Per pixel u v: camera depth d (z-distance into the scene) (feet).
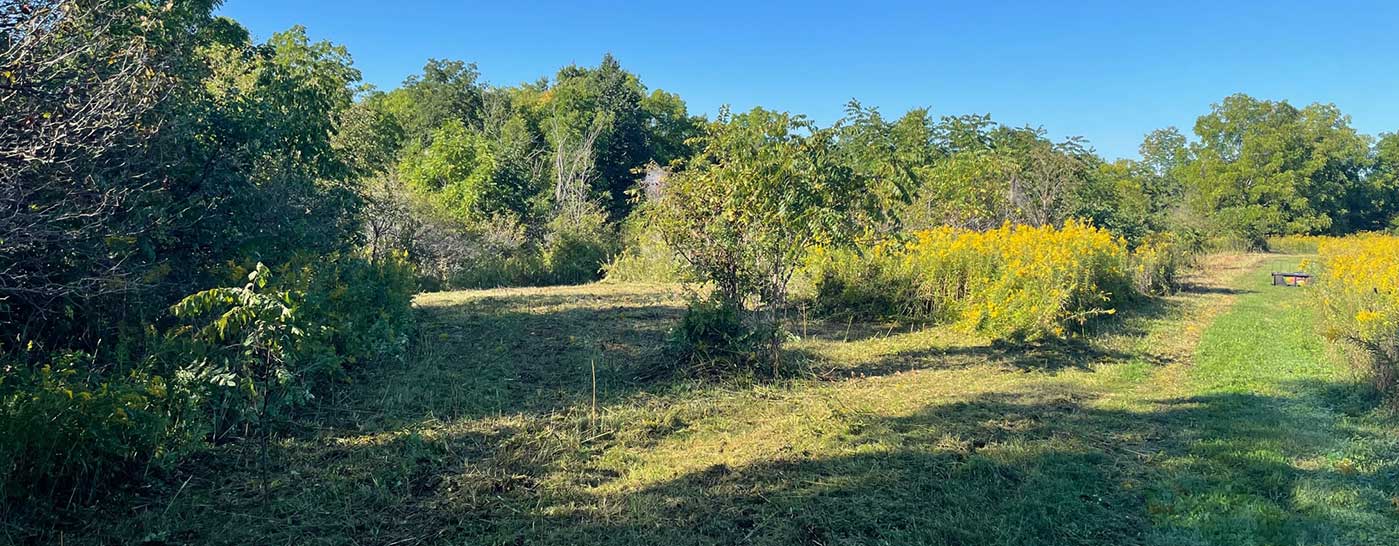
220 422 15.01
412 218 58.39
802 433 16.88
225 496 12.94
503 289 51.60
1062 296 28.66
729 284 23.11
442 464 14.73
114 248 16.81
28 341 16.31
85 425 11.93
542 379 22.03
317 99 32.35
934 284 33.35
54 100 13.37
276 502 12.69
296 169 29.32
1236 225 142.00
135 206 17.58
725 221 22.09
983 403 19.94
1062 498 13.39
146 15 20.30
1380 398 19.83
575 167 103.55
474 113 149.18
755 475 14.32
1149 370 24.66
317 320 19.29
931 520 12.42
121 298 17.57
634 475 14.33
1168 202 136.77
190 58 23.50
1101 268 37.65
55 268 15.72
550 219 75.36
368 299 24.26
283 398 13.66
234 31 31.60
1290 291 51.90
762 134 21.38
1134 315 37.40
